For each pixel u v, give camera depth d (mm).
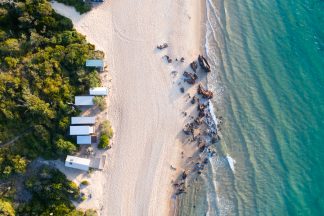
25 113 61531
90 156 65500
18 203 61500
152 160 66188
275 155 66625
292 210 64188
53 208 61875
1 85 60438
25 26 65938
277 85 69812
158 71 69375
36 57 64250
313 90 69375
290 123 68000
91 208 64188
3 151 60594
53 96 63281
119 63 69375
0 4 64750
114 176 65562
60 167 64750
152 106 68000
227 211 64938
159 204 65125
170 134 67188
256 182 65750
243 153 67000
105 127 65250
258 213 64500
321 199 64375
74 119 64812
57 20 68250
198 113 68125
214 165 66625
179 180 66000
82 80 65812
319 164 65938
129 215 64562
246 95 69500
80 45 66875
